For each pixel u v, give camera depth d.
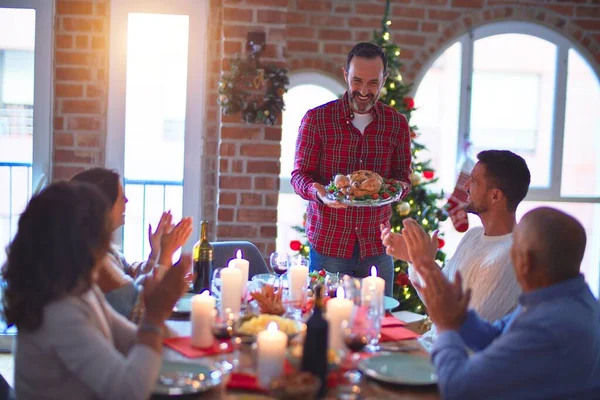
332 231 3.03
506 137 4.86
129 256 4.43
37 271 1.55
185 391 1.62
